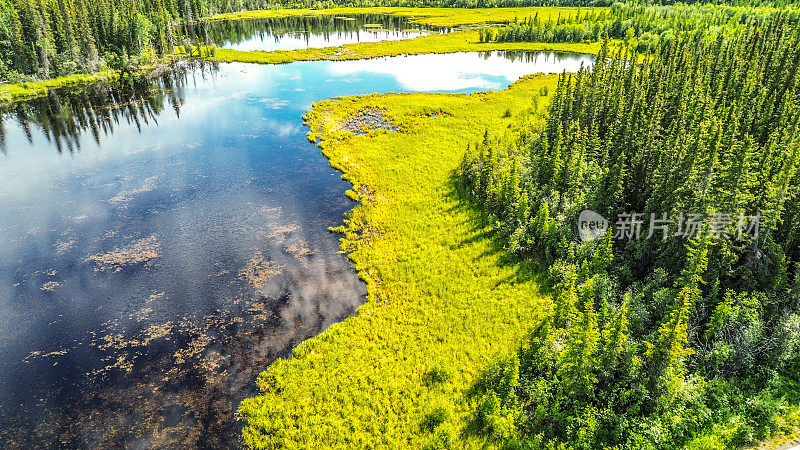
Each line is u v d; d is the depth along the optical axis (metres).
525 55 166.88
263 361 42.34
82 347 43.91
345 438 34.88
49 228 62.22
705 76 89.25
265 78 134.38
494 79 133.12
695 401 33.91
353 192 70.06
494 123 95.62
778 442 31.31
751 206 45.38
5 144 89.69
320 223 63.12
